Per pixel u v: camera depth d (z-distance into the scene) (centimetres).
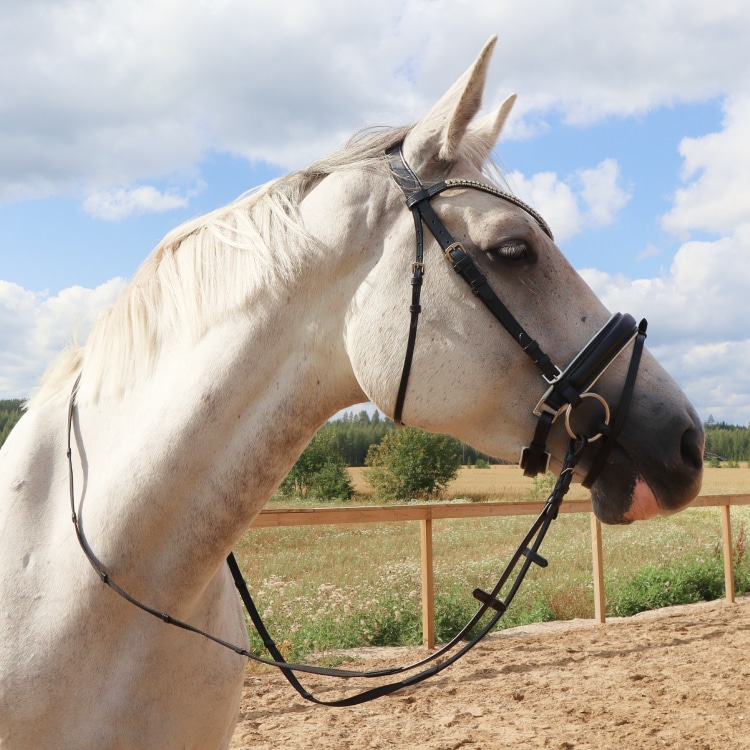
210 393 153
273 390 156
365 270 157
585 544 1269
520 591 859
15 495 162
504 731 426
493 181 172
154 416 156
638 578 922
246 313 156
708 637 657
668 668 558
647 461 152
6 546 157
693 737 410
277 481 160
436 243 155
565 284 160
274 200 164
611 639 658
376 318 154
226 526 154
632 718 445
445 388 154
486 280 154
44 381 189
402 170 162
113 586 150
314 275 157
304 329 157
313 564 1092
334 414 169
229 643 172
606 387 156
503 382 155
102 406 166
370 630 670
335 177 164
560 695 496
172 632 156
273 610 673
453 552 1276
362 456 5038
